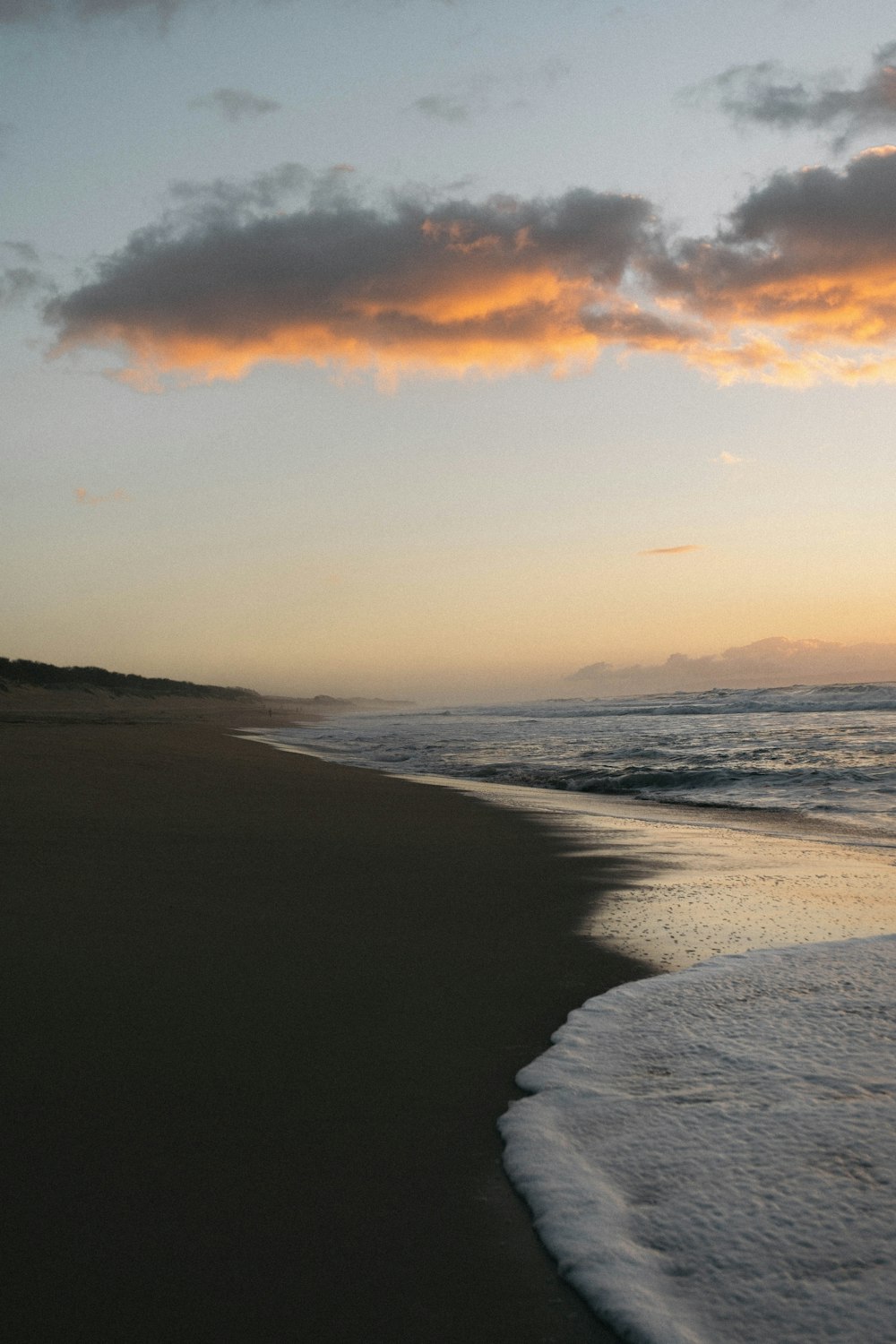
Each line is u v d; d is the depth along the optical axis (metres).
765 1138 2.79
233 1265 2.21
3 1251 2.24
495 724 43.88
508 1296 2.12
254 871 7.00
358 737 35.28
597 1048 3.57
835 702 45.47
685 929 5.54
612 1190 2.53
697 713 46.41
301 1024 3.85
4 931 5.09
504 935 5.35
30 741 18.02
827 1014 3.88
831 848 8.77
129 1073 3.30
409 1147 2.82
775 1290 2.09
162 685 108.00
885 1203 2.40
